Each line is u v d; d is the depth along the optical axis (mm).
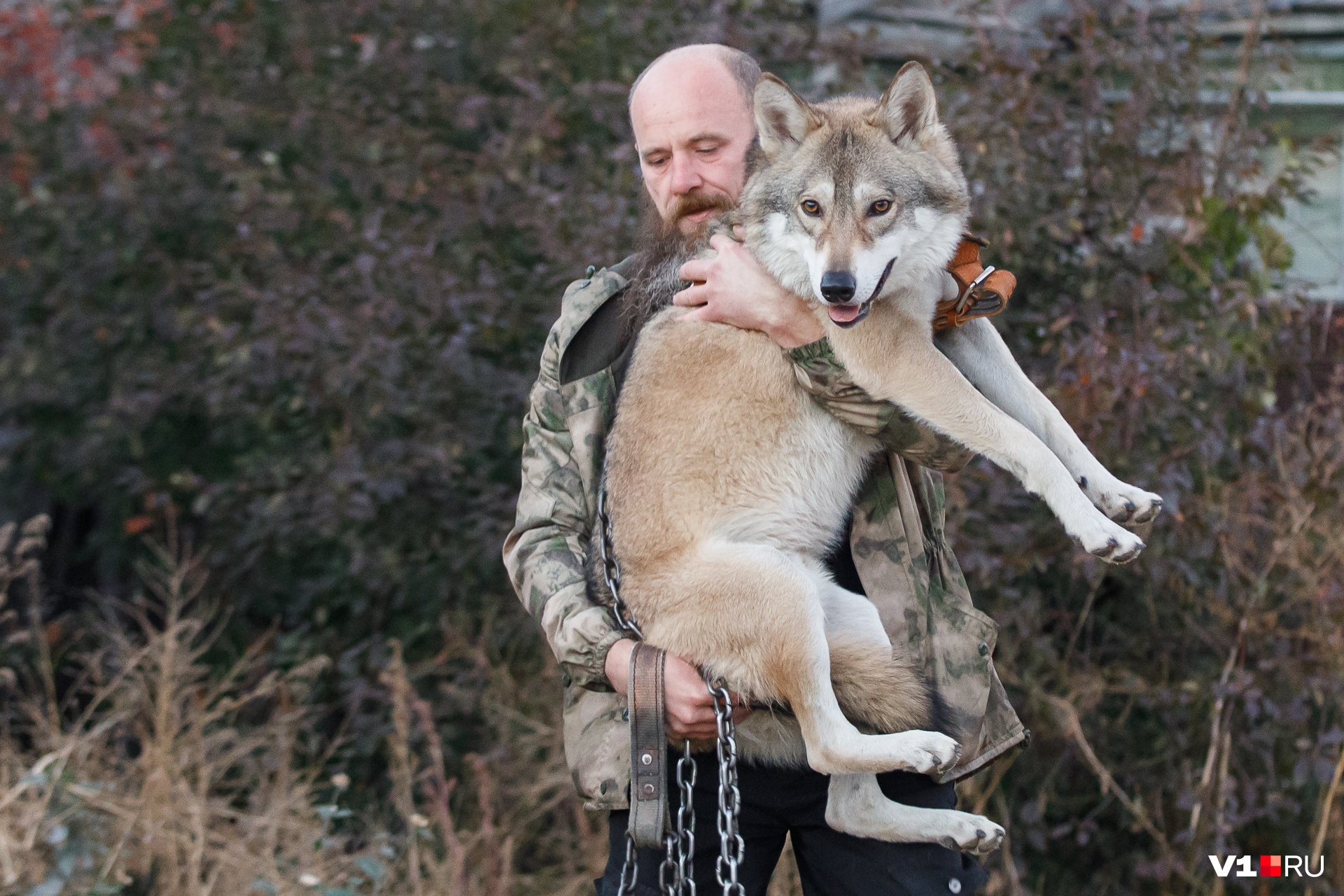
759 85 2844
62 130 5875
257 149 5859
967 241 2871
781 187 2803
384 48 5508
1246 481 4727
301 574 5883
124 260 5945
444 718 5414
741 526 2752
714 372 2795
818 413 2756
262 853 4059
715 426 2779
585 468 2719
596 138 5719
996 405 2795
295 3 5602
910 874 2453
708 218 2926
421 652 5578
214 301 5684
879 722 2502
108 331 6051
